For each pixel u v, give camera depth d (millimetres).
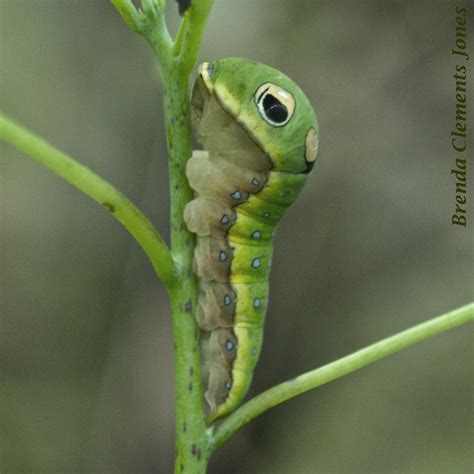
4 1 564
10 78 551
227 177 354
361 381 531
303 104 355
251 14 540
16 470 488
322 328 548
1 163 572
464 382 509
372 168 555
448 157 552
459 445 487
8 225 558
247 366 357
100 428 520
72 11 577
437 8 540
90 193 332
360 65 543
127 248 562
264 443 529
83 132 553
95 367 538
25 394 514
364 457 498
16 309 541
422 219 556
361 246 555
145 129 557
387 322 535
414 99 546
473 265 539
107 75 568
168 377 542
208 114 355
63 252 562
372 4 540
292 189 356
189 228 344
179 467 343
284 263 561
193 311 343
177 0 339
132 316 552
